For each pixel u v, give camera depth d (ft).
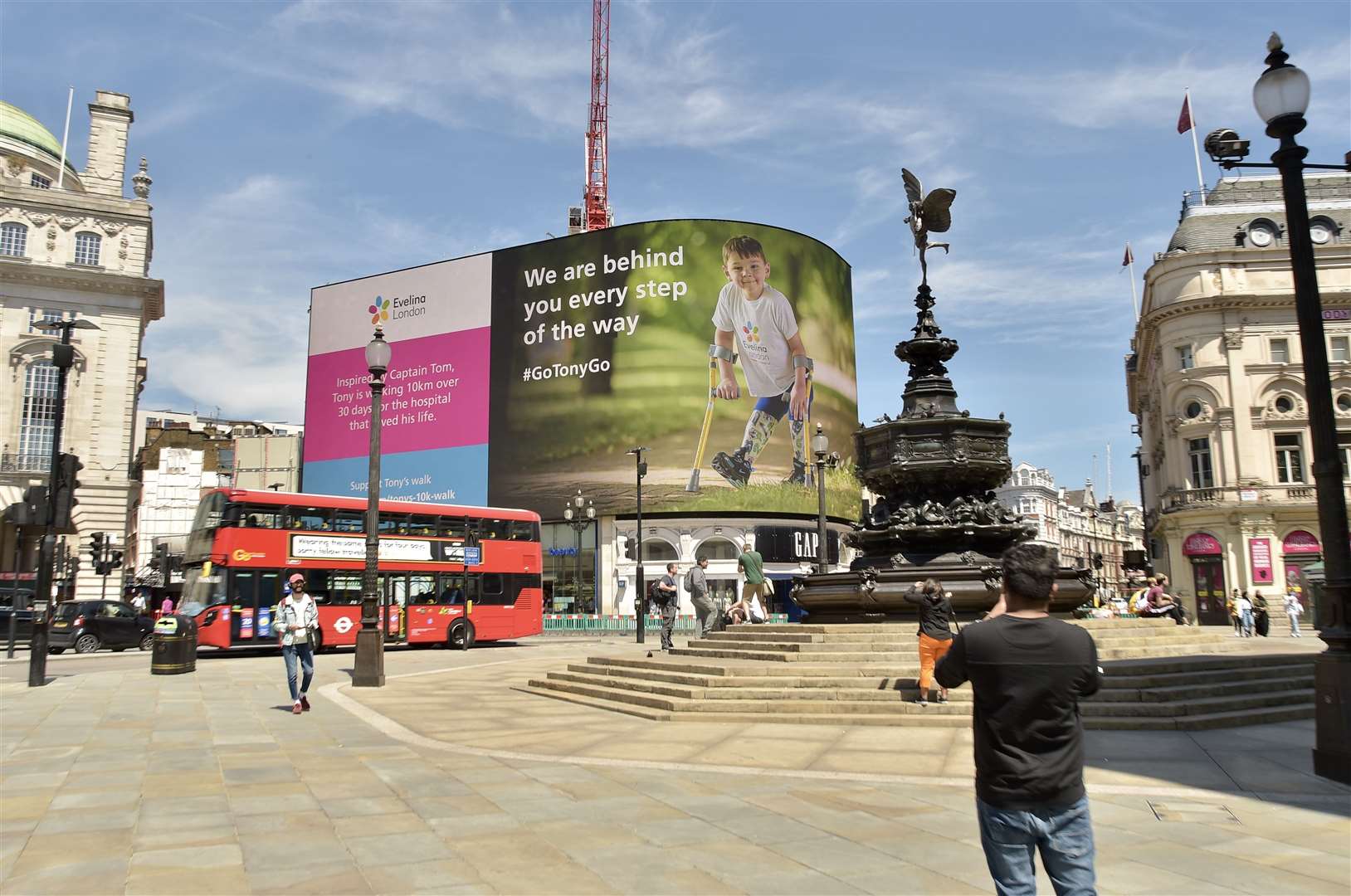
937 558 45.75
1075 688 10.43
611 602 172.96
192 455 192.54
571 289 185.78
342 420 206.28
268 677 58.34
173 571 101.09
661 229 181.47
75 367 169.17
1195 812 20.58
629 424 176.45
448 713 39.11
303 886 15.51
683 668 41.73
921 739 30.22
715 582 171.22
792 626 47.03
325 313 211.82
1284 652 45.93
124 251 175.94
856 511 192.03
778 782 23.95
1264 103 27.66
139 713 39.42
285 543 79.41
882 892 15.17
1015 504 408.67
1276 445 148.46
